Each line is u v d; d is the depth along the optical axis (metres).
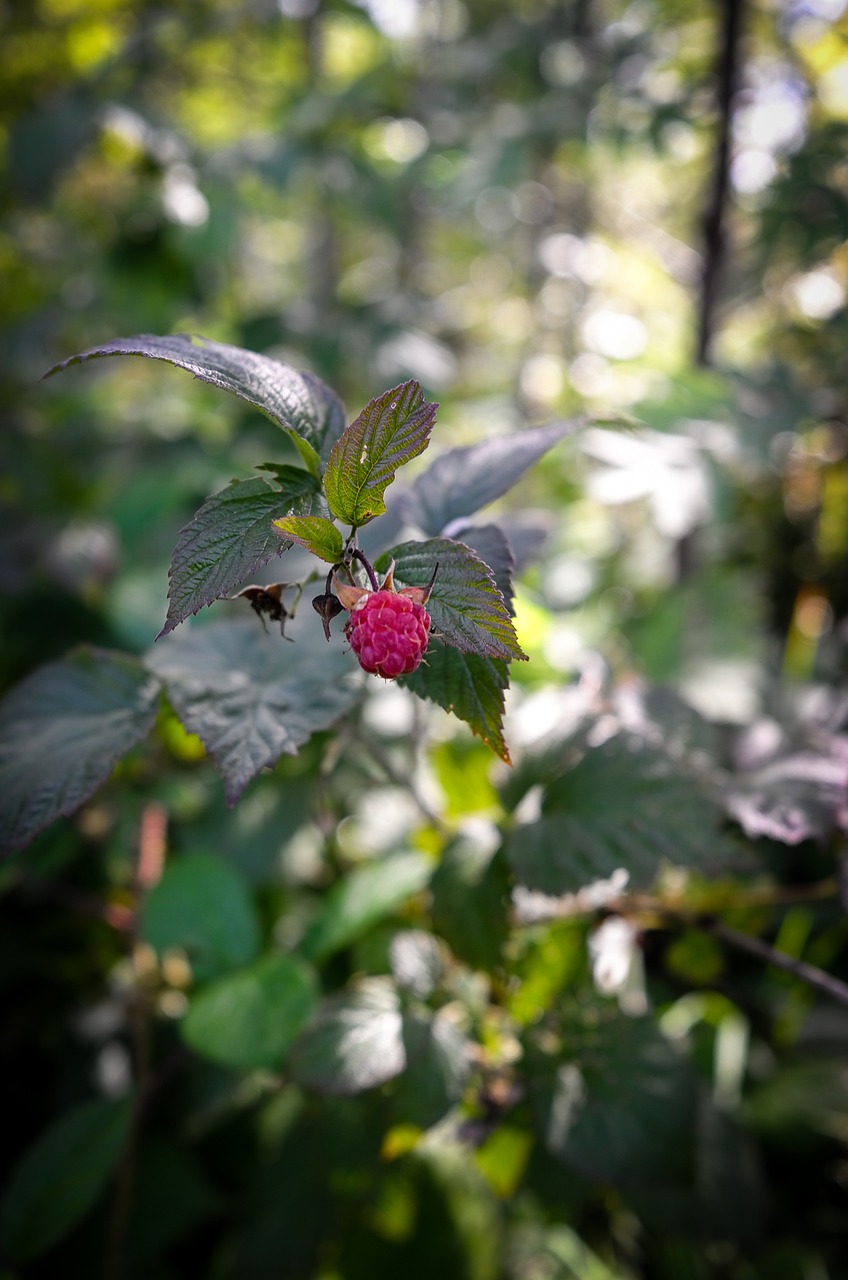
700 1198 0.36
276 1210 0.35
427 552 0.19
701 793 0.28
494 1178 0.31
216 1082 0.41
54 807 0.24
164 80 0.78
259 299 1.04
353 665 0.26
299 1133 0.37
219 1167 0.41
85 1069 0.45
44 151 0.60
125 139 0.64
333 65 0.95
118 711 0.26
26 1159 0.35
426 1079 0.27
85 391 0.78
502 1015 0.31
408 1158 0.36
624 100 0.61
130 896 0.44
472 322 1.11
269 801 0.45
